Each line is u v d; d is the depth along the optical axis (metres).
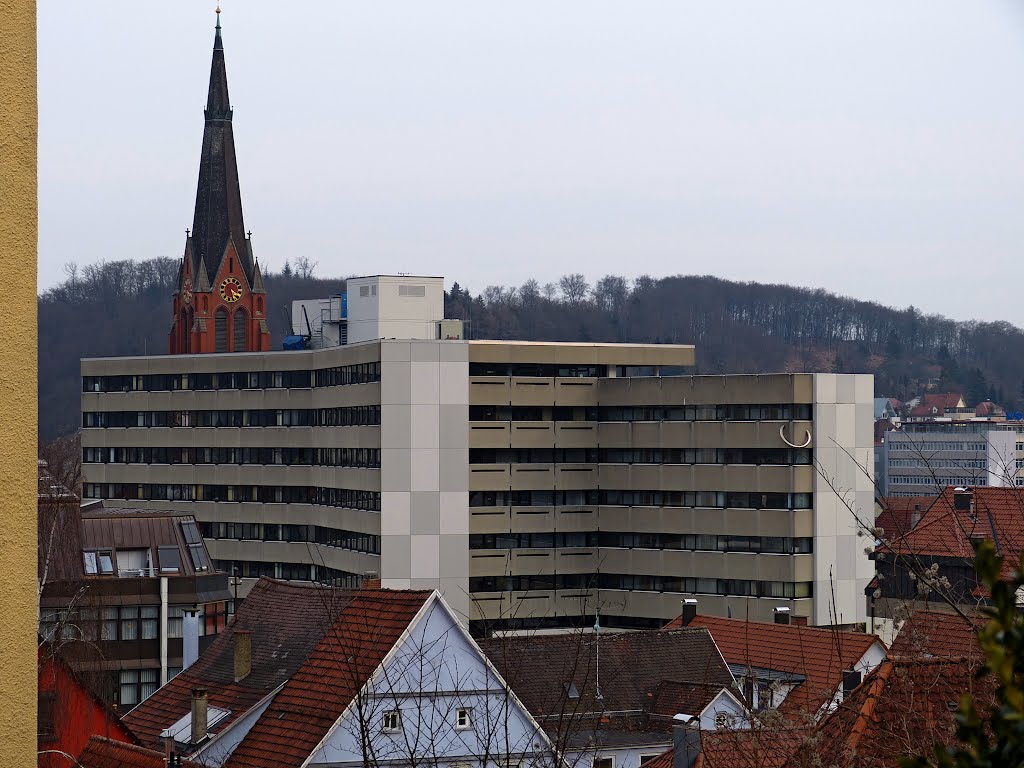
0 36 13.95
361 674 82.69
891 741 49.19
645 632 126.50
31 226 14.11
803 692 91.81
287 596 109.69
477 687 84.38
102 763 82.00
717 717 62.78
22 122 14.08
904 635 58.00
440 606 85.69
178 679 108.25
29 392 14.04
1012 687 9.88
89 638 112.06
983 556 10.36
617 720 113.94
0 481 13.80
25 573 13.91
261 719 87.38
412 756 60.94
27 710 13.87
